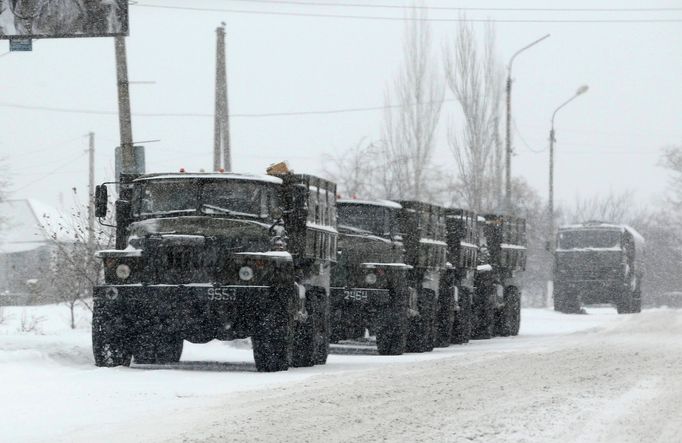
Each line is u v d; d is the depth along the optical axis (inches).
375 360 2159.2
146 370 1686.8
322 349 1994.3
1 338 1923.0
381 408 1122.7
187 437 928.9
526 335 3558.1
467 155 6023.6
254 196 1785.2
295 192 1859.0
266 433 948.0
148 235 1713.8
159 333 1756.9
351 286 2327.8
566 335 3041.3
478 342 3137.3
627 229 5457.7
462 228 2997.0
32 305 4350.4
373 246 2352.4
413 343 2549.2
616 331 2886.3
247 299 1681.8
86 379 1514.5
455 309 2906.0
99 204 1871.3
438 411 1095.6
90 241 2827.3
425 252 2564.0
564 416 1056.8
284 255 1706.4
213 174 1800.0
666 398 1215.6
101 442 916.6
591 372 1539.1
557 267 5329.7
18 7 2215.8
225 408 1144.8
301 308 1828.2
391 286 2331.4
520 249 3599.9
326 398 1219.2
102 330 1743.4
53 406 1190.3
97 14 2207.2
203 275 1691.7
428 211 2628.0
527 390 1298.0
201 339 1743.4
